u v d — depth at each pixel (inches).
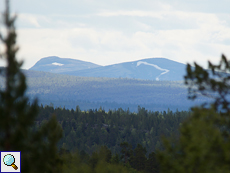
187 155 2247.8
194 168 2224.4
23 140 2541.8
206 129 2354.8
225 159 2171.5
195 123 2407.7
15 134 2485.2
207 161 2183.8
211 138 2288.4
